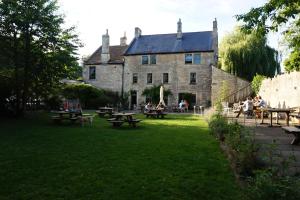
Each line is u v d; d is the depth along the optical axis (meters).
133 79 40.03
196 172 7.01
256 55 36.56
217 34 37.75
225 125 11.33
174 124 17.73
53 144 10.34
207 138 11.96
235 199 5.48
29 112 23.39
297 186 4.39
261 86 27.44
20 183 6.20
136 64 39.94
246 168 6.66
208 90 36.59
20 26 17.50
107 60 41.44
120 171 7.06
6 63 17.88
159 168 7.32
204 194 5.70
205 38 38.56
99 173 6.90
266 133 12.05
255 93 30.44
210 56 36.84
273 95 22.89
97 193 5.70
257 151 7.25
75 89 33.56
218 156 8.58
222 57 38.62
